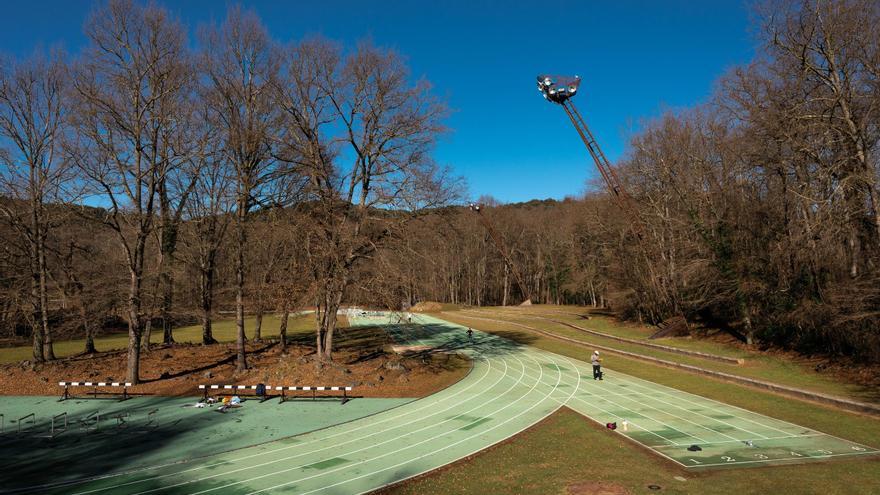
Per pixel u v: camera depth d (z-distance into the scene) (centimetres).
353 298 2792
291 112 2711
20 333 4247
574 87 4272
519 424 1983
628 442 1709
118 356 3225
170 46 2684
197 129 2852
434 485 1370
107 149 2569
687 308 4066
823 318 2659
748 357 3077
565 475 1410
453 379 2905
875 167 2497
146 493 1337
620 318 5466
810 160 2789
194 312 3059
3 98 2720
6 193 2778
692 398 2347
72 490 1359
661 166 4259
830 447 1592
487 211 9569
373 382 2728
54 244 3200
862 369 2453
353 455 1641
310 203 2780
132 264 2698
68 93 2644
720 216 3581
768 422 1903
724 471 1412
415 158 2827
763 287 3192
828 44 2500
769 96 2781
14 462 1590
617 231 5053
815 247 2722
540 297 10069
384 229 2756
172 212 3241
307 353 3325
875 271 2448
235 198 2769
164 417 2133
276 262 3222
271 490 1352
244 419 2100
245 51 2766
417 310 9006
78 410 2256
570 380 2872
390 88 2773
